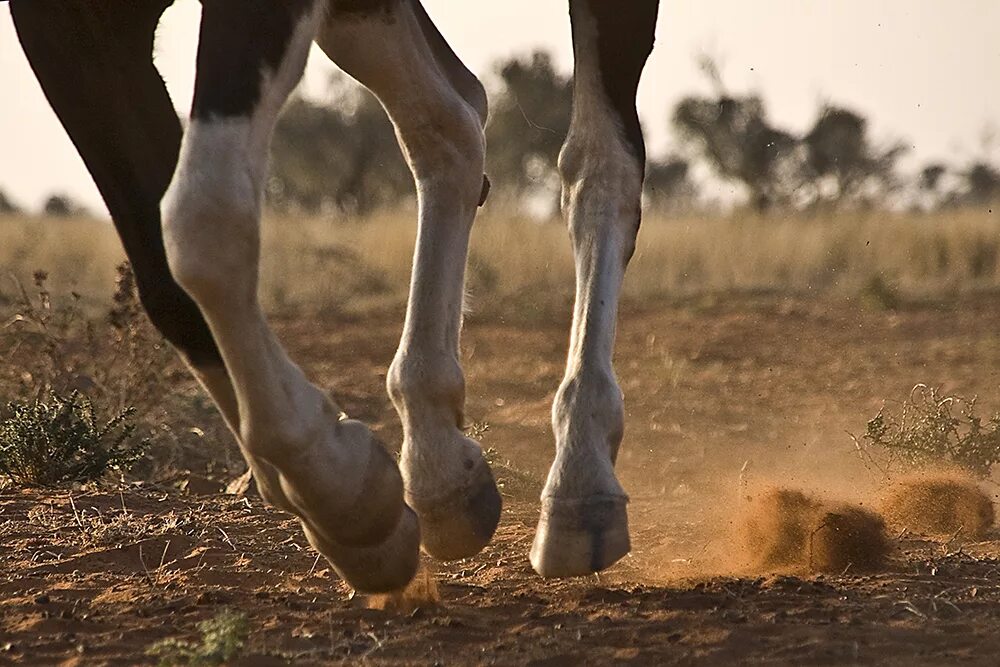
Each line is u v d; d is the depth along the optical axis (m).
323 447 6.76
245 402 6.60
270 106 6.45
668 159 89.25
